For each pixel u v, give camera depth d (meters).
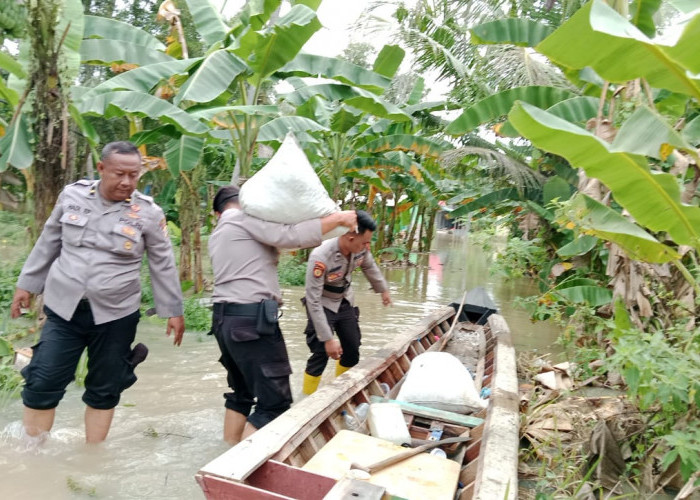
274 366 3.47
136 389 4.73
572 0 6.84
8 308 6.66
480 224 10.23
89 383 3.47
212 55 6.67
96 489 3.02
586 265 6.61
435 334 6.44
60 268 3.31
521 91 6.87
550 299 5.62
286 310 8.52
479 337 6.58
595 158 3.05
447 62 8.98
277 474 2.46
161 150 10.92
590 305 5.21
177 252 11.62
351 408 3.63
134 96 6.18
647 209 3.21
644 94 4.38
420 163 14.23
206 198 12.73
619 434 3.89
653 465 3.68
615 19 2.74
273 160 3.54
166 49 8.26
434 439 3.39
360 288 11.71
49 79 5.11
